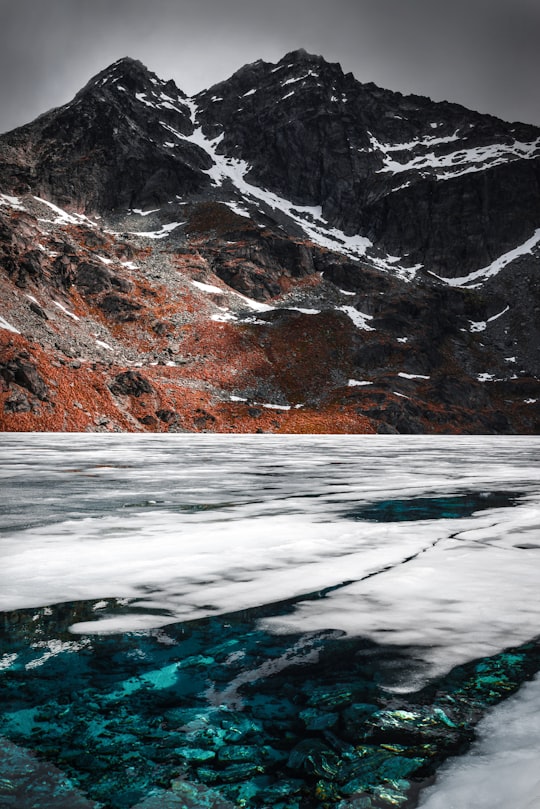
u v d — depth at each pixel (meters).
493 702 2.76
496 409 114.00
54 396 72.62
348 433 92.62
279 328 117.69
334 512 9.34
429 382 113.19
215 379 99.56
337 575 5.28
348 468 19.31
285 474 16.77
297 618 4.07
